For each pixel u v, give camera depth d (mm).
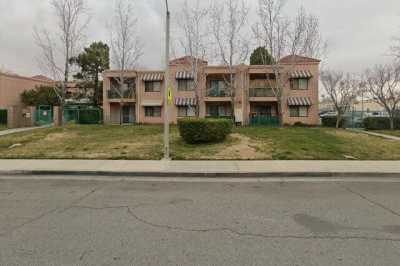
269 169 9992
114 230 4805
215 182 8750
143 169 10031
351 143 15562
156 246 4191
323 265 3646
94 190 7688
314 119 33719
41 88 40906
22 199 6766
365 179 9180
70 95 42188
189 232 4723
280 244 4266
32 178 9336
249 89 34031
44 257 3854
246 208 6066
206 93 34688
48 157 12367
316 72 33656
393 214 5668
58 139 16812
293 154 12688
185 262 3721
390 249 4102
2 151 13781
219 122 14883
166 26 12109
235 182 8750
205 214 5660
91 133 18953
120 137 17328
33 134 18547
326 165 10703
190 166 10539
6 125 31297
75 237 4508
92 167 10375
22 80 41438
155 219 5359
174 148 13883
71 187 8039
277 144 14672
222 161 11508
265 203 6445
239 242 4336
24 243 4289
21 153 13180
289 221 5258
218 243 4297
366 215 5609
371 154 12977
